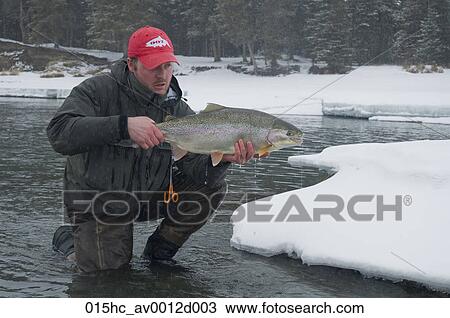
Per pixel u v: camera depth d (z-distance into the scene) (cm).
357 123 2030
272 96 2897
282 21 4831
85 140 389
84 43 5634
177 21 5841
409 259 429
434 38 4200
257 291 416
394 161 594
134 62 419
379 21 4462
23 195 703
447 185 522
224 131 401
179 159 432
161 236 478
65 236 498
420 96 2791
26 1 4869
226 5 4738
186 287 420
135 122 386
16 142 1234
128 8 4662
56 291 407
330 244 470
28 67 4556
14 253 486
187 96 2895
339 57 4406
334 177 616
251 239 509
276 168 948
